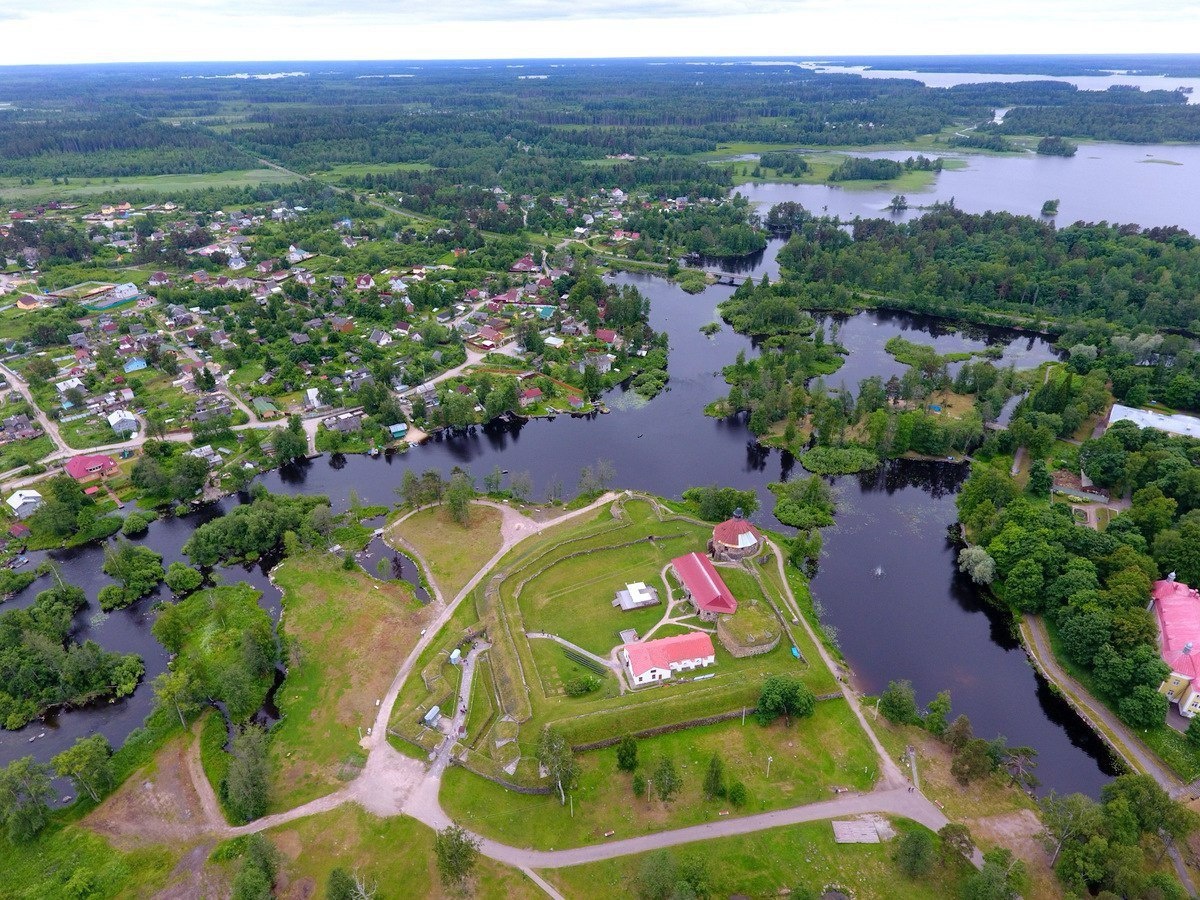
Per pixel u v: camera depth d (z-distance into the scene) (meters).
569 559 166.75
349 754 119.81
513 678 132.25
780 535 179.12
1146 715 121.50
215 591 161.25
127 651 147.88
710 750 119.44
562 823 107.75
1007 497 177.88
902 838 100.88
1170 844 101.88
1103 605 137.62
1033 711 132.12
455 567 167.00
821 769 115.81
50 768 119.25
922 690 136.00
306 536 173.62
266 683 136.25
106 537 184.88
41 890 100.25
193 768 118.94
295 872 101.31
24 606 159.38
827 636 147.38
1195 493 169.25
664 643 135.62
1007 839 104.62
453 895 98.00
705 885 95.00
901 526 186.62
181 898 99.00
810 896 93.75
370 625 149.00
